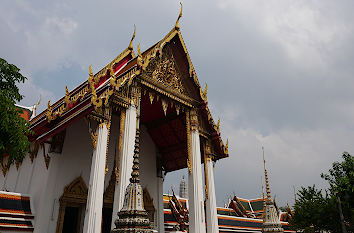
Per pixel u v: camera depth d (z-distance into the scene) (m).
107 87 10.52
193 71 14.78
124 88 11.55
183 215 20.19
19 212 11.38
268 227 12.90
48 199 11.83
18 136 8.74
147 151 18.02
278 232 12.71
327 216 16.84
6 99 8.60
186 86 14.91
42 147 13.27
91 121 10.95
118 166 10.52
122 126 11.18
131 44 16.05
